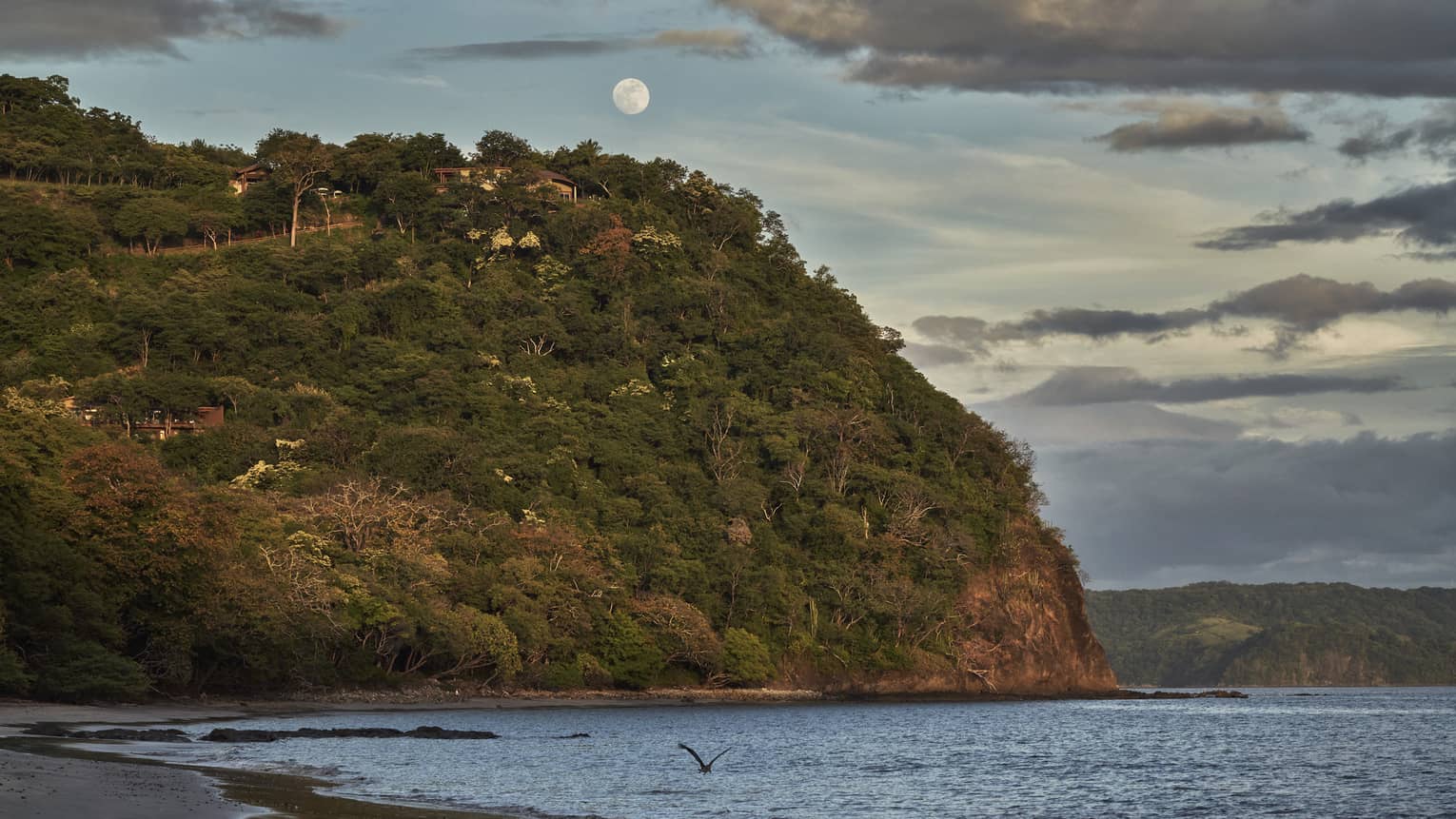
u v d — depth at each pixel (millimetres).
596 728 93062
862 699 154500
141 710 80562
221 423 162750
